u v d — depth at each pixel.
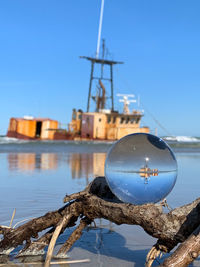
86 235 3.87
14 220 4.33
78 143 39.69
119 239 3.73
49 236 3.17
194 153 24.33
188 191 6.75
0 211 4.77
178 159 17.22
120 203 2.65
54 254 3.22
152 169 2.58
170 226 2.43
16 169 10.79
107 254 3.23
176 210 2.48
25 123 47.81
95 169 11.18
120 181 2.60
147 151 2.62
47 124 47.56
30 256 3.16
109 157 2.70
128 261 3.04
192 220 2.39
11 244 3.13
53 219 3.03
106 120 42.12
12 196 5.97
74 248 3.40
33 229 3.09
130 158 2.61
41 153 21.53
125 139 2.74
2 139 46.94
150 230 2.50
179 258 2.14
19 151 23.75
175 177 2.69
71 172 10.16
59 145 34.94
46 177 8.84
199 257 3.12
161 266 2.16
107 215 2.70
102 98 45.66
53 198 5.88
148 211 2.50
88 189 2.93
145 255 3.21
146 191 2.57
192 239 2.19
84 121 42.72
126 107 43.22
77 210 2.92
